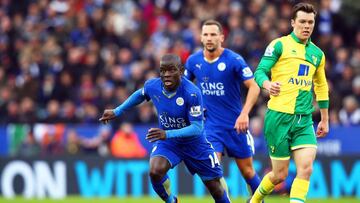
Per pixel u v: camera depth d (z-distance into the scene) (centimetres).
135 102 2884
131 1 6931
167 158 2839
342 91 5869
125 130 5203
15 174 5047
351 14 6838
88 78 5844
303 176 2827
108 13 6656
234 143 3266
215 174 2909
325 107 2992
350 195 4994
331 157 5009
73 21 6538
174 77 2736
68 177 5041
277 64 2889
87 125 5550
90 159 5047
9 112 5688
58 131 5450
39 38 6488
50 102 5756
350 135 5475
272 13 6338
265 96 5531
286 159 2897
